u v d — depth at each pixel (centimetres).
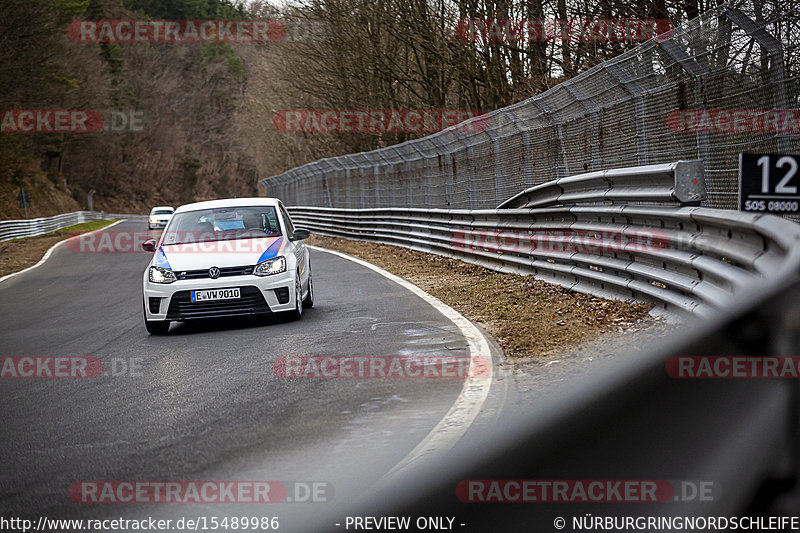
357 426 747
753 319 116
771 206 812
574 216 1720
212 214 1720
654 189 1279
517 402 789
